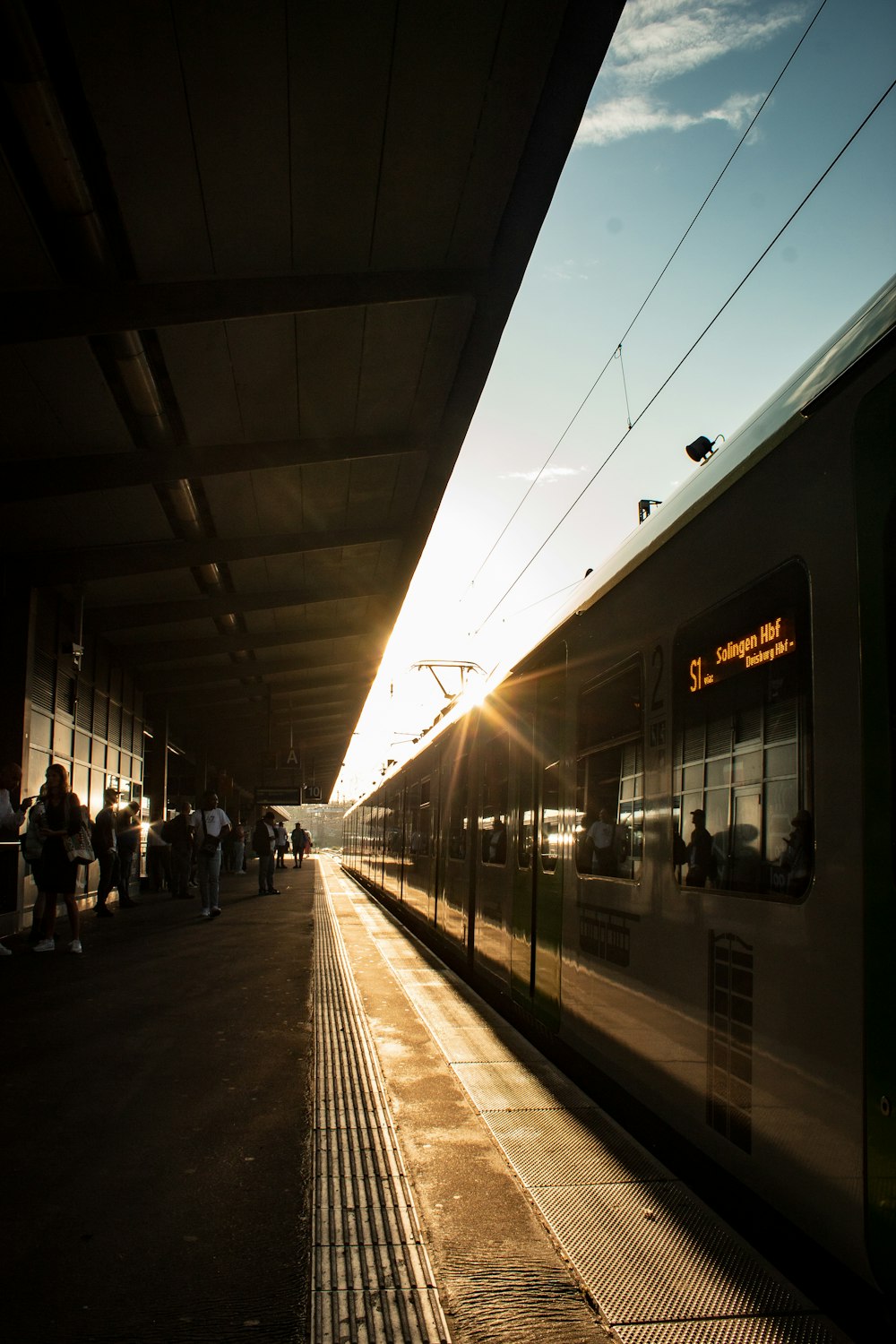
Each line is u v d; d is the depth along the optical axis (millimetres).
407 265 7621
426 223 7184
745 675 3564
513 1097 5125
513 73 5977
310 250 7309
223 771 41438
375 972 9344
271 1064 5719
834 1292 3090
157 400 8969
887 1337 2791
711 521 3963
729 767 3652
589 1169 4023
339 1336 2715
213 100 5922
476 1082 5418
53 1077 5395
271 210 6852
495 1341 2688
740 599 3641
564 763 6086
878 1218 2588
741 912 3475
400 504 12453
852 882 2791
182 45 5523
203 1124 4625
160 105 5918
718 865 3711
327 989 8297
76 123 6000
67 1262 3207
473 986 9734
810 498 3178
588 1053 5320
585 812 5570
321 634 18891
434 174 6707
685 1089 3934
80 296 7211
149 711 23828
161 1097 5047
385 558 14891
